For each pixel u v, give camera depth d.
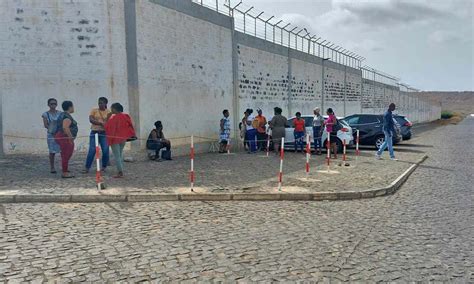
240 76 18.42
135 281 4.15
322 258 4.89
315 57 26.52
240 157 14.25
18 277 4.20
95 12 12.28
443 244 5.51
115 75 12.44
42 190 7.94
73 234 5.64
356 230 6.09
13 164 11.06
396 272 4.52
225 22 17.22
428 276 4.43
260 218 6.69
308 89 25.62
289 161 13.37
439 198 8.50
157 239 5.48
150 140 12.67
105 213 6.81
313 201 8.11
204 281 4.18
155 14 13.36
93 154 9.98
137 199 7.72
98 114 10.09
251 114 16.59
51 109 9.66
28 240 5.37
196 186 8.73
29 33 12.16
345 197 8.35
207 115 16.09
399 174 10.93
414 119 60.84
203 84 15.80
